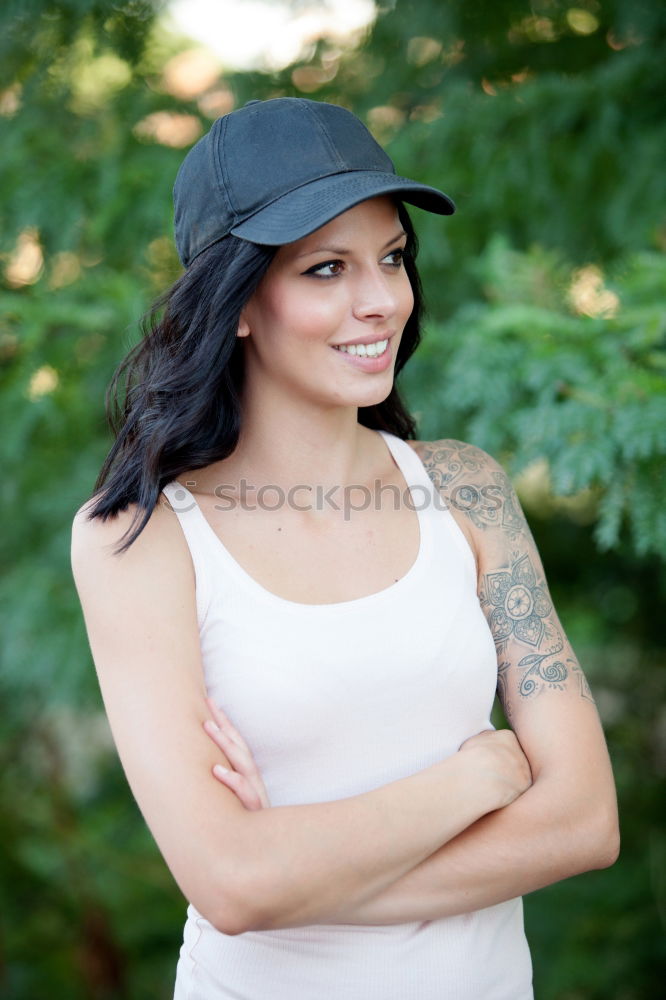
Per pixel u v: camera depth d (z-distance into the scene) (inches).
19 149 239.5
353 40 260.2
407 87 257.8
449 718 114.8
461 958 110.8
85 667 232.5
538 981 269.0
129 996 329.1
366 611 112.2
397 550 119.1
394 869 101.7
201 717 107.1
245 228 108.3
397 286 114.1
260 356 117.3
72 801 339.3
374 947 109.7
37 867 327.9
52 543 239.5
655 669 288.0
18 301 217.5
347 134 112.5
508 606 122.9
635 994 264.4
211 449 117.8
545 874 108.8
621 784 286.4
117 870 333.4
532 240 234.5
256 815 100.8
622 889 275.4
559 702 118.2
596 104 224.2
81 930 335.9
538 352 173.5
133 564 112.3
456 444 134.3
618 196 215.9
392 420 136.3
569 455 161.9
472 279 239.9
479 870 107.2
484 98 233.6
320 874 98.5
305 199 106.4
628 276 178.9
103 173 233.1
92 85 257.4
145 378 122.0
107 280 225.0
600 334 174.7
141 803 104.4
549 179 228.7
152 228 234.1
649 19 220.2
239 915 97.7
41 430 243.1
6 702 281.3
